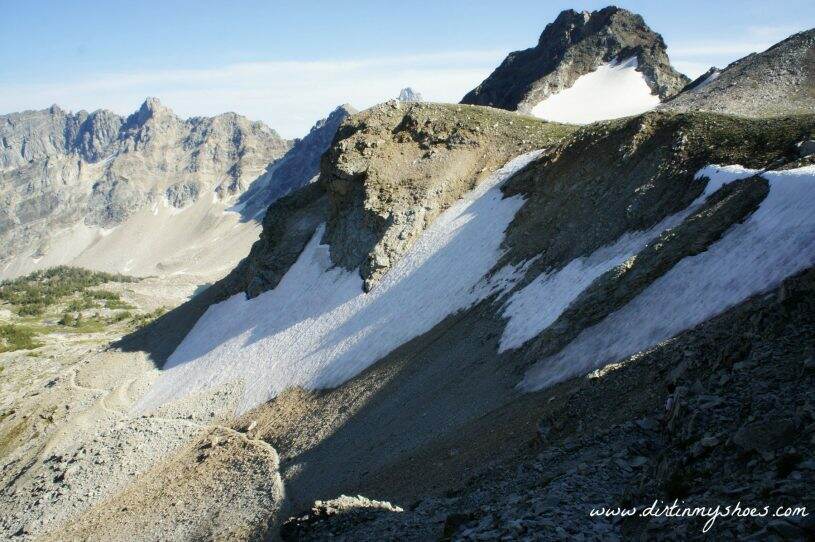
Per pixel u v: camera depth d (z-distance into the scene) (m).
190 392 77.38
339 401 54.91
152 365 93.44
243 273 99.56
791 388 17.50
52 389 93.81
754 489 14.24
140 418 75.50
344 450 45.69
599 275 42.16
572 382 33.12
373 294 70.12
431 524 24.28
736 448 16.14
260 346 77.94
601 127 61.75
